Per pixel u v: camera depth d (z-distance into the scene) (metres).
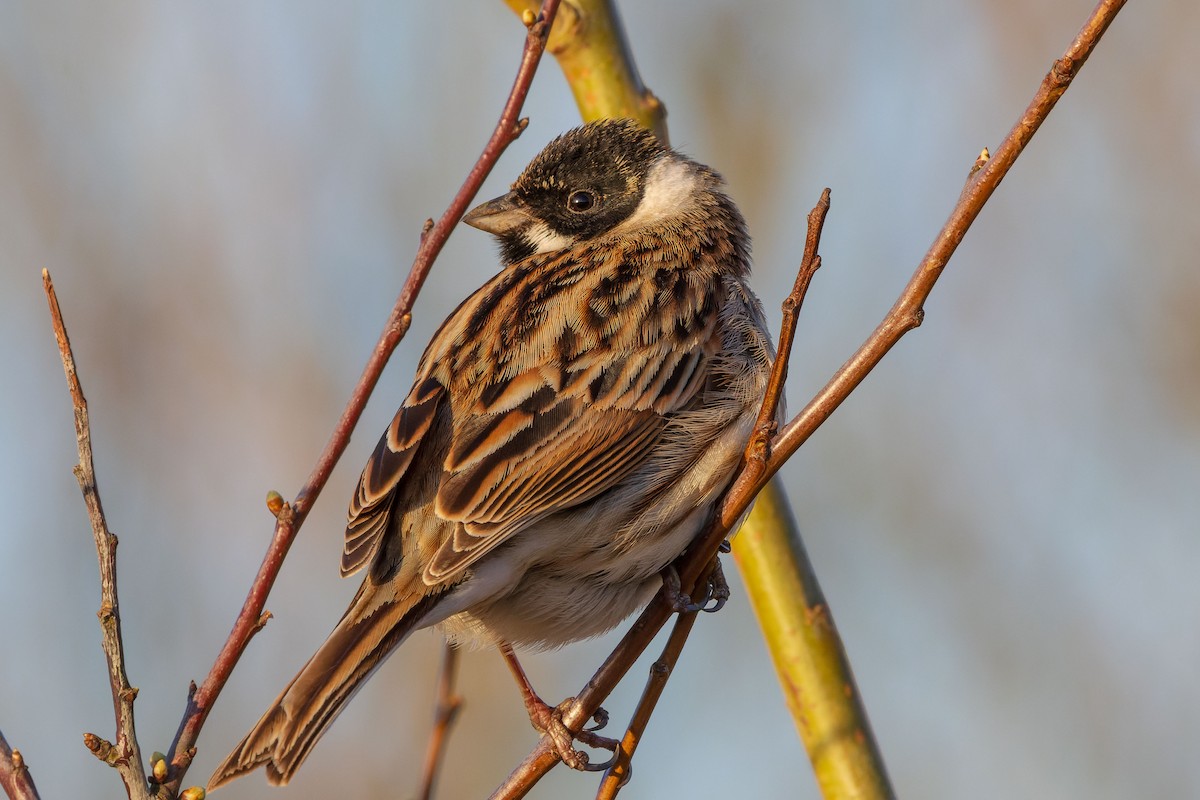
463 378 10.06
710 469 10.07
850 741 10.89
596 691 9.14
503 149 8.82
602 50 12.52
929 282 8.12
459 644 10.57
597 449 9.84
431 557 9.38
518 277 10.95
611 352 10.12
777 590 11.16
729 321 10.68
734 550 11.31
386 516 9.62
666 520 9.93
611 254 11.16
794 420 8.58
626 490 9.86
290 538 8.09
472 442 9.69
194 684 7.86
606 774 8.84
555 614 10.01
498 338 10.25
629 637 9.20
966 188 7.98
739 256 11.97
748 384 10.39
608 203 12.27
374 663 9.06
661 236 11.51
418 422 9.85
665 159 12.34
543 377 9.97
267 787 16.81
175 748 7.66
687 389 10.21
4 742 7.66
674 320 10.41
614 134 12.36
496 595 9.69
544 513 9.57
